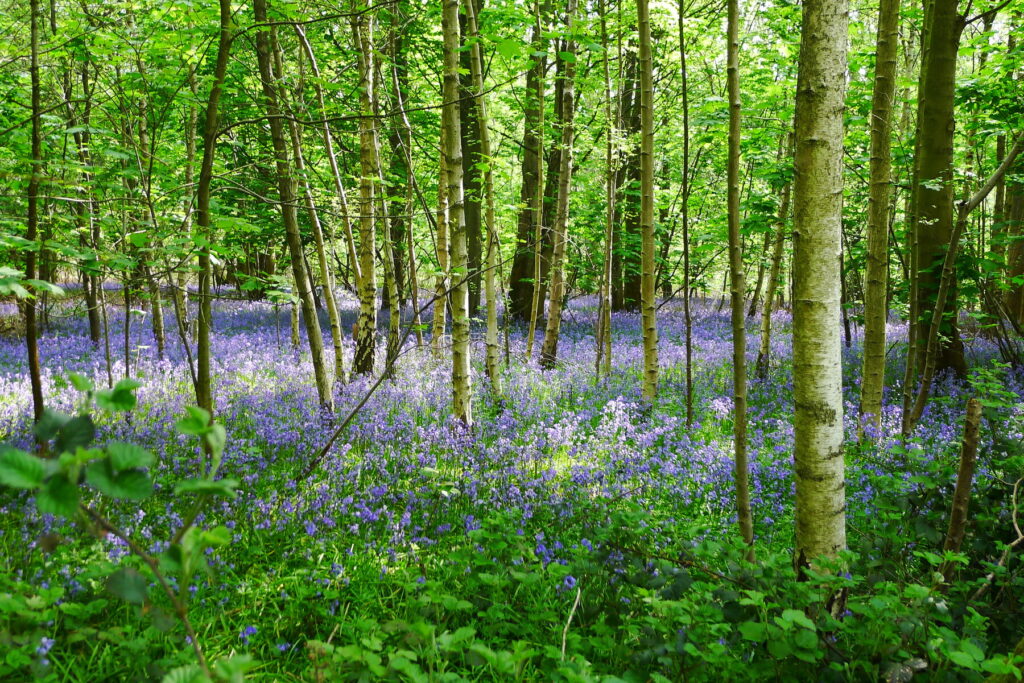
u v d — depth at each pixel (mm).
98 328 13594
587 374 11305
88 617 3186
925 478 3984
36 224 5203
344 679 2844
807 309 3293
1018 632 3271
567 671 2504
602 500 5234
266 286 5785
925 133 9797
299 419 7816
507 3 9500
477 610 3604
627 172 17656
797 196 3291
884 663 2654
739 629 2590
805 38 3182
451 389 9555
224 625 3410
